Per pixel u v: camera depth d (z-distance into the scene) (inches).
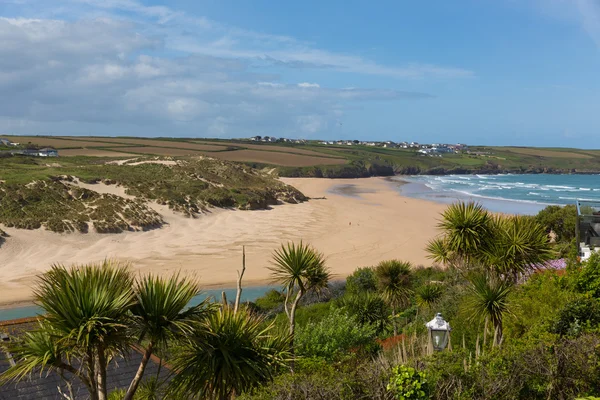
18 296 1357.0
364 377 283.4
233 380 346.9
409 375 280.2
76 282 303.0
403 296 789.2
